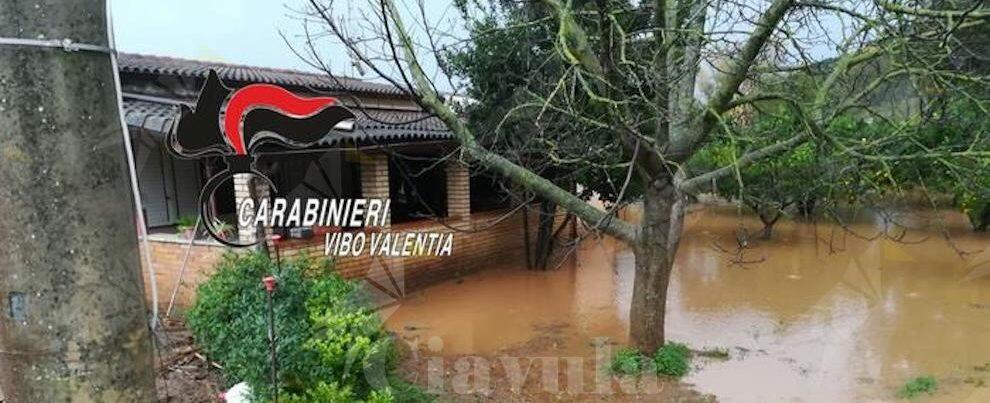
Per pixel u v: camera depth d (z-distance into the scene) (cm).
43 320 99
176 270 766
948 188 1202
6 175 95
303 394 457
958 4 552
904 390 600
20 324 98
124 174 107
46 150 96
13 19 92
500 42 881
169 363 540
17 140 94
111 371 104
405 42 612
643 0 691
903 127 614
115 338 104
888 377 640
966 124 766
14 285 98
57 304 99
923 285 1047
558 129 773
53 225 97
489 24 899
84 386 102
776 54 610
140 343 109
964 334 779
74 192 98
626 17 661
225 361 504
